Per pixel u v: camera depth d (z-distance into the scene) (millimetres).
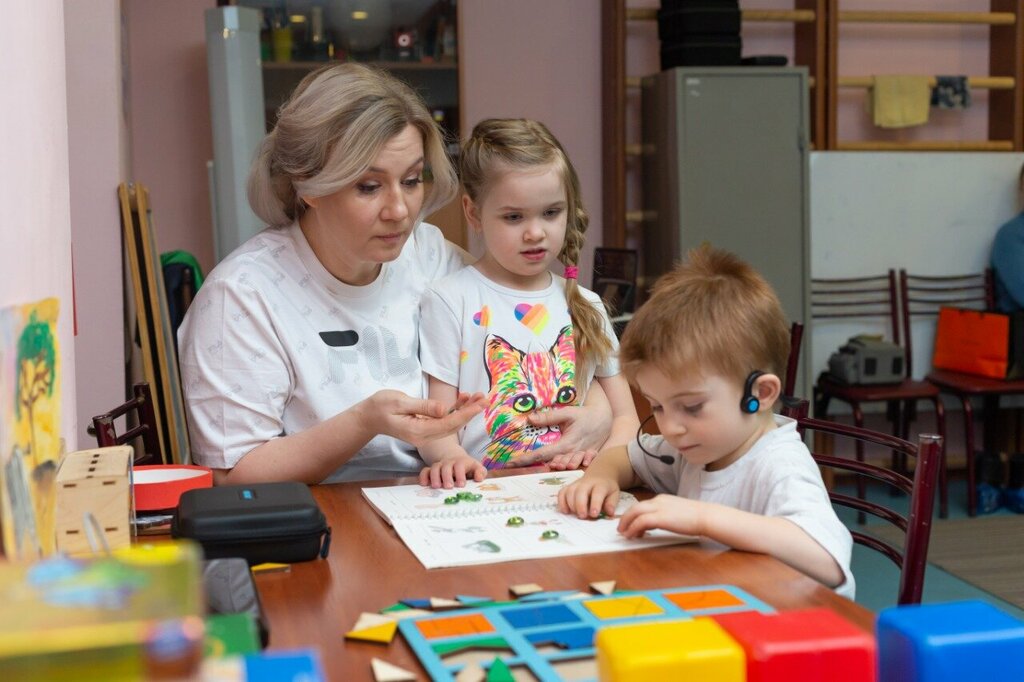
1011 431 4129
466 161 1666
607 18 3994
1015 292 3928
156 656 438
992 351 3775
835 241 4051
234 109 3246
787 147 3777
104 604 466
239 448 1396
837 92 4062
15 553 773
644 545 1035
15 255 876
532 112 4066
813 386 4012
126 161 3000
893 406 4004
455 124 3795
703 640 626
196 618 453
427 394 1615
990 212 4156
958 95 4102
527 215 1600
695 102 3697
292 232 1529
